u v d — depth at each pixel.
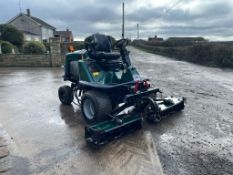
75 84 6.16
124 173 3.20
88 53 5.27
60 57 14.58
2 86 8.72
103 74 4.87
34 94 7.48
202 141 4.19
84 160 3.52
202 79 11.11
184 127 4.81
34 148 3.87
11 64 14.59
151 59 23.25
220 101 6.93
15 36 24.36
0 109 5.91
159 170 3.27
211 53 18.97
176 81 10.35
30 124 4.93
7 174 3.16
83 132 4.54
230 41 22.59
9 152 3.72
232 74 13.00
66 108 6.02
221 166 3.39
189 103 6.62
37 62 14.55
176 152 3.78
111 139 4.10
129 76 4.64
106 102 4.61
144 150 3.83
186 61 21.27
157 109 4.79
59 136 4.35
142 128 4.73
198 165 3.41
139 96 4.65
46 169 3.28
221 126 4.90
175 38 38.72
